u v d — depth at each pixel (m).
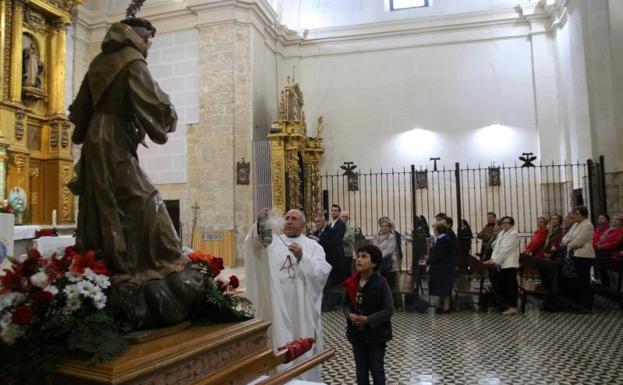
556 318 7.67
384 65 15.18
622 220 8.32
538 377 4.90
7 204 8.42
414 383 4.80
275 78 14.82
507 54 14.44
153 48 13.52
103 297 1.93
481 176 14.30
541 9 14.07
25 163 10.37
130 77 2.19
